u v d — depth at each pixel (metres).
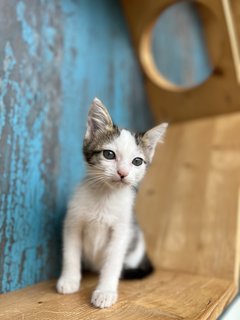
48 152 0.27
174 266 0.30
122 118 0.38
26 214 0.25
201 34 0.61
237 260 0.28
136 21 0.39
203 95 0.38
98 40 0.35
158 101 0.42
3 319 0.18
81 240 0.26
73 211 0.25
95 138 0.25
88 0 0.34
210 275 0.28
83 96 0.32
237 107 0.36
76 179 0.30
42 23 0.28
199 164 0.35
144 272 0.28
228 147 0.35
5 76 0.24
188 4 0.57
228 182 0.32
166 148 0.38
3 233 0.23
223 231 0.30
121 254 0.24
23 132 0.25
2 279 0.23
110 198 0.25
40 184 0.26
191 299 0.22
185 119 0.40
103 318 0.19
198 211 0.32
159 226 0.33
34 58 0.26
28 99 0.26
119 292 0.24
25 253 0.25
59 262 0.27
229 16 0.34
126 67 0.39
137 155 0.24
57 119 0.29
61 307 0.20
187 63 0.56
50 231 0.27
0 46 0.23
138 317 0.19
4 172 0.23
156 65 0.47
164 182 0.36
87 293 0.23
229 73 0.35
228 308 0.25
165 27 0.50
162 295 0.23
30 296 0.22
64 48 0.30
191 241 0.31
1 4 0.24
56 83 0.29
